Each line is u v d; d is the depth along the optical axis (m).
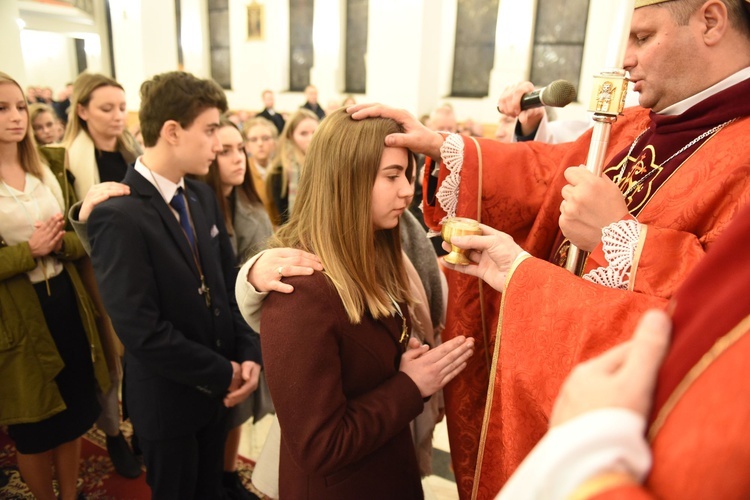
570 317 0.91
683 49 1.00
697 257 0.86
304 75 10.96
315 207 1.07
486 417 1.15
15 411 1.77
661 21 0.99
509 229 1.37
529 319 0.98
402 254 1.33
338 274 1.01
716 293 0.45
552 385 0.93
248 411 2.01
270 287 0.99
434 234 1.44
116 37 11.55
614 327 0.86
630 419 0.42
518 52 8.46
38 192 1.90
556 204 1.28
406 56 8.66
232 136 2.21
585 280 0.93
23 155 1.88
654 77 1.04
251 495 2.13
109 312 1.42
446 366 1.14
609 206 0.95
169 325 1.47
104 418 2.25
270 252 1.05
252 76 11.41
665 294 0.88
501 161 1.33
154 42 11.51
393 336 1.14
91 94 2.36
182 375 1.49
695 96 1.05
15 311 1.76
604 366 0.49
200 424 1.62
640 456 0.42
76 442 2.01
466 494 1.39
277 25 10.73
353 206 1.04
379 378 1.09
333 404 0.97
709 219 0.95
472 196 1.31
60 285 1.91
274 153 3.90
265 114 8.88
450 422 1.40
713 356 0.42
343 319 1.01
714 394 0.39
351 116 1.07
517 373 0.99
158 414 1.56
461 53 9.16
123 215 1.41
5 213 1.79
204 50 11.86
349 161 1.03
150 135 1.56
